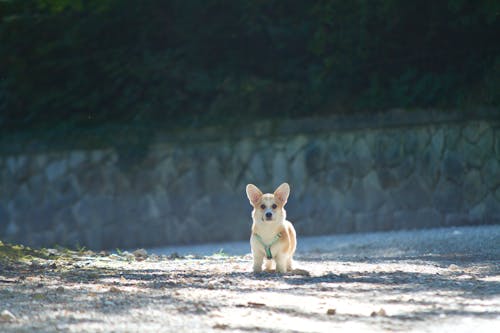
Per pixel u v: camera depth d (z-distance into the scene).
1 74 27.30
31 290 9.99
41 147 25.56
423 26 23.38
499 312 8.55
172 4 25.36
